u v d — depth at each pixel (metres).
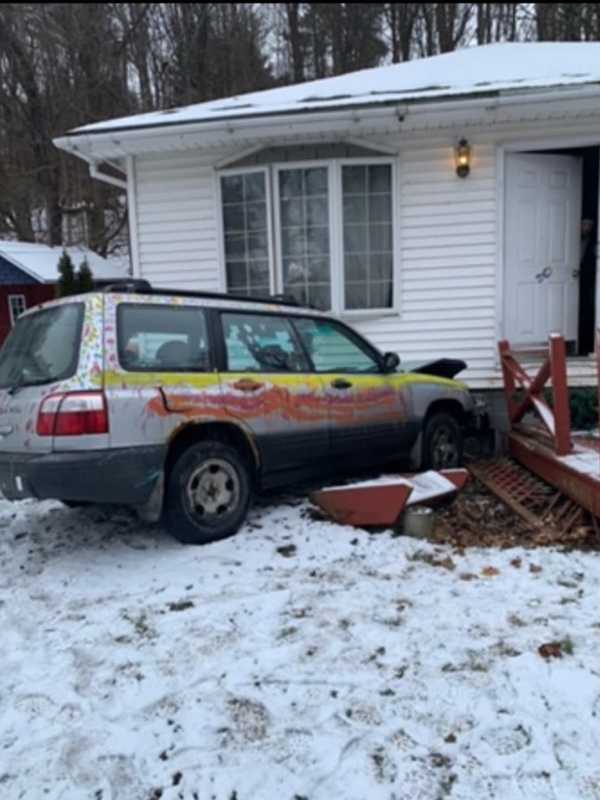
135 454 3.90
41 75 20.80
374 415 5.31
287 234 7.54
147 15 21.59
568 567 3.84
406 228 7.41
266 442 4.60
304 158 7.38
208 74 22.14
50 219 21.11
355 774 2.23
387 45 22.70
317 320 5.16
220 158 7.61
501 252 7.36
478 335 7.50
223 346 4.50
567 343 7.75
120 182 8.53
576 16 19.92
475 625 3.16
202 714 2.57
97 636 3.19
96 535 4.64
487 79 7.27
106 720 2.56
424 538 4.42
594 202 7.55
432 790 2.15
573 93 6.19
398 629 3.15
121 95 21.55
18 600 3.64
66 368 3.86
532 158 7.35
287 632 3.16
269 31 23.11
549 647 2.92
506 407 7.12
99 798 2.18
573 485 4.63
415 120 6.77
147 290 4.31
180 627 3.24
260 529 4.58
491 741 2.36
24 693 2.74
